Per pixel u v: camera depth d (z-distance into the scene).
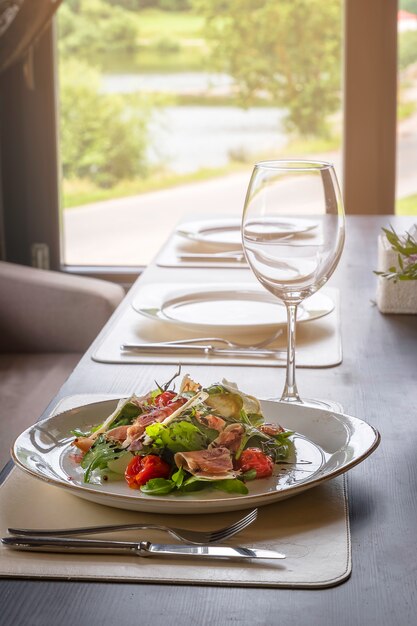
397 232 2.00
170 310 1.34
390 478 0.77
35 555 0.63
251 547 0.64
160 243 3.12
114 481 0.72
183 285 1.48
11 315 2.20
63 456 0.77
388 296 1.35
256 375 1.06
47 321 2.18
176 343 1.18
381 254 1.39
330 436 0.81
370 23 2.83
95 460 0.72
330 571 0.61
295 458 0.77
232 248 1.83
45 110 2.97
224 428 0.74
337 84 2.95
